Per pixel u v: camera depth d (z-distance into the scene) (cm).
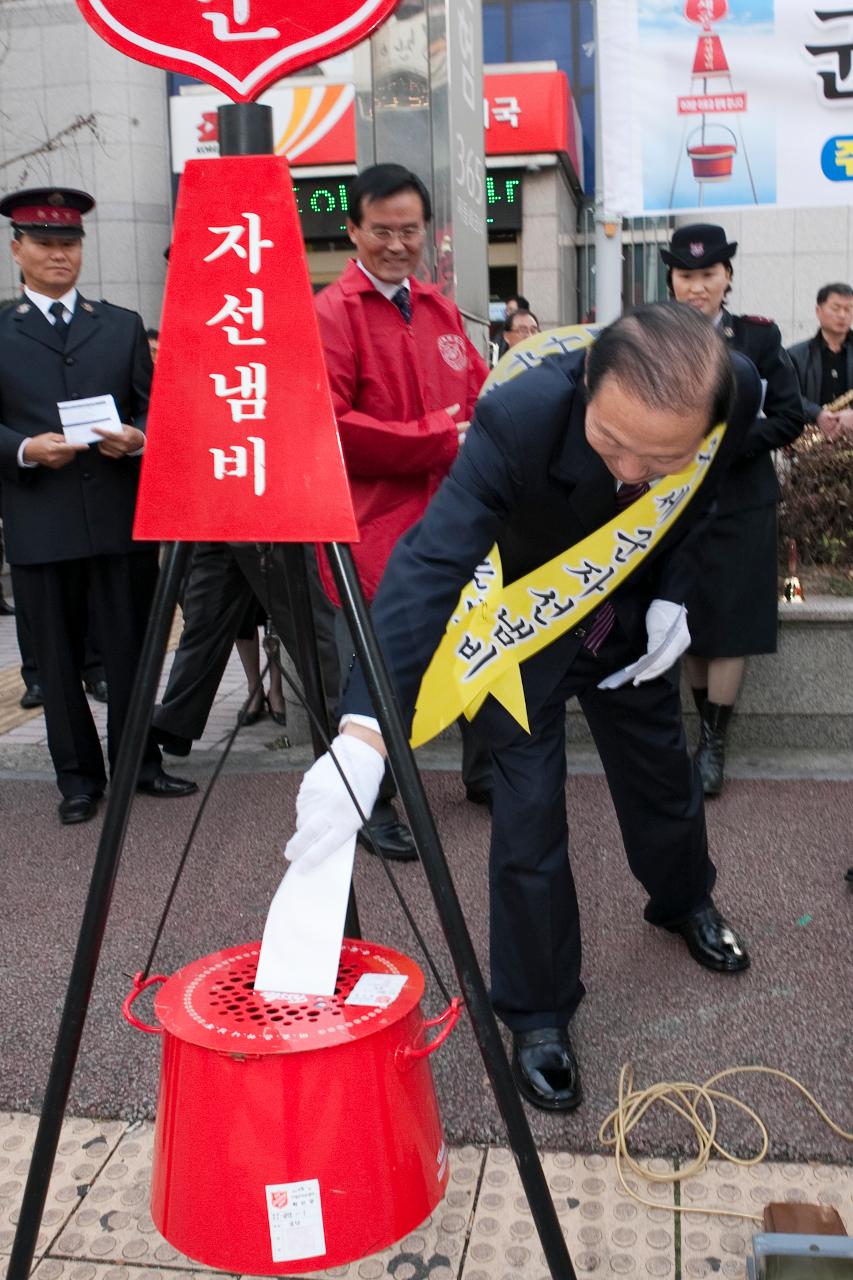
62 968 290
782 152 468
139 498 164
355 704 174
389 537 336
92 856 366
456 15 466
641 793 260
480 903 319
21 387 388
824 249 954
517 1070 233
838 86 459
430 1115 175
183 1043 162
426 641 194
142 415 405
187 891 332
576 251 1345
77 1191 208
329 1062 159
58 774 404
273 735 495
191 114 1140
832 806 382
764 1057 242
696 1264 188
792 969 277
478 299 523
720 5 459
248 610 472
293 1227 160
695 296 366
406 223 319
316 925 171
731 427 213
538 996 235
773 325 372
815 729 438
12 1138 224
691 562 237
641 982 273
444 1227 198
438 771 430
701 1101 228
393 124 465
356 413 321
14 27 1163
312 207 1181
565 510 208
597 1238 194
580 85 1348
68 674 396
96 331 396
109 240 1203
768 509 383
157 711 411
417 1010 175
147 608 404
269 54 163
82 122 977
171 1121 165
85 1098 234
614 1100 230
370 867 345
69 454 373
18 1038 257
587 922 304
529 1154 159
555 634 223
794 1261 168
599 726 254
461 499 201
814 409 506
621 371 163
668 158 475
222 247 161
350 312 322
